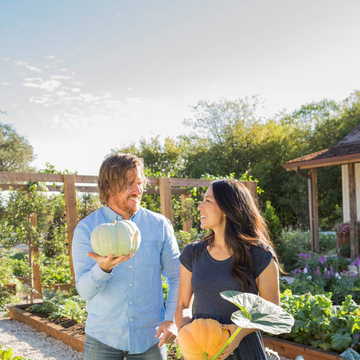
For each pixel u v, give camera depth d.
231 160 26.25
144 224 2.32
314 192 12.94
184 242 8.80
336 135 25.06
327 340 4.52
